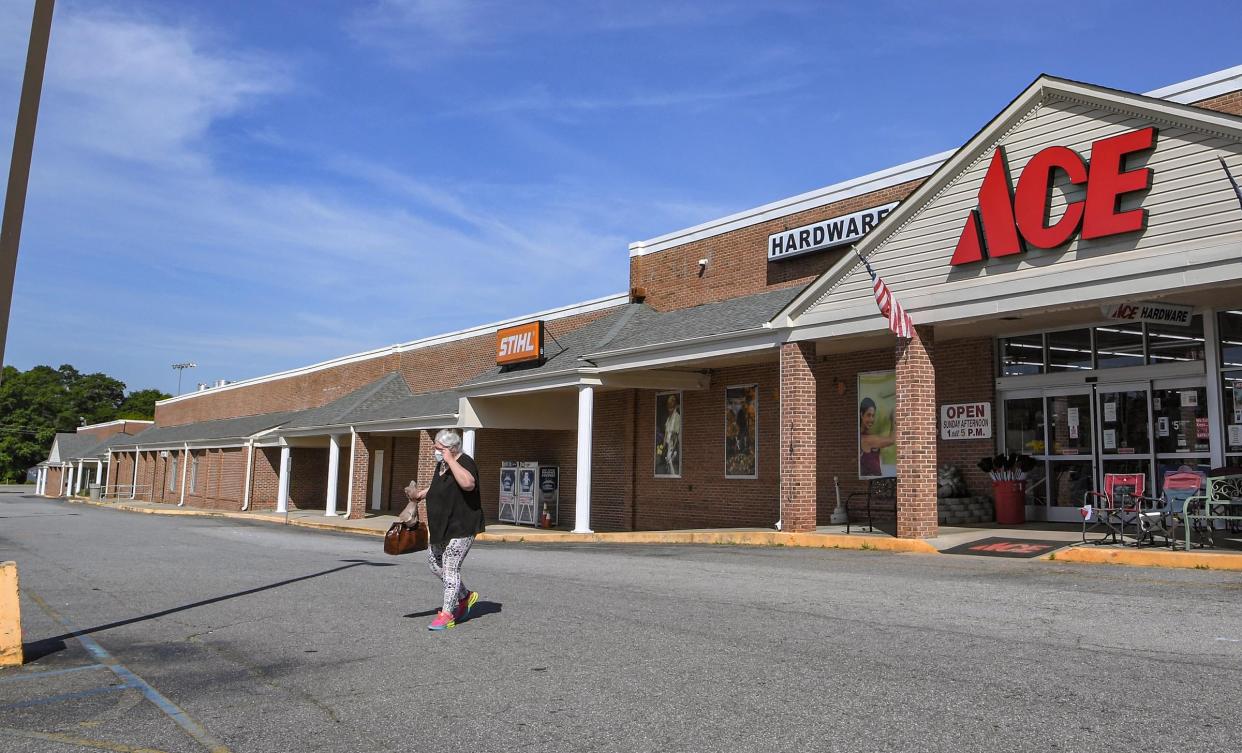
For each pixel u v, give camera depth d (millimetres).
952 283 14453
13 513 43906
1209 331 14414
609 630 7910
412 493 8445
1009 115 13758
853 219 19172
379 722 5367
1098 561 11617
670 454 24031
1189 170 11859
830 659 6531
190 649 7777
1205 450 14438
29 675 6867
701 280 23344
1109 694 5422
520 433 30328
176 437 57938
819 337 16531
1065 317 15578
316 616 9250
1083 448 16047
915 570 11492
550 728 5129
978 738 4695
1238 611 7957
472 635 7863
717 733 4926
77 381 127438
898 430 14812
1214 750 4441
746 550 15484
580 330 26297
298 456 45062
